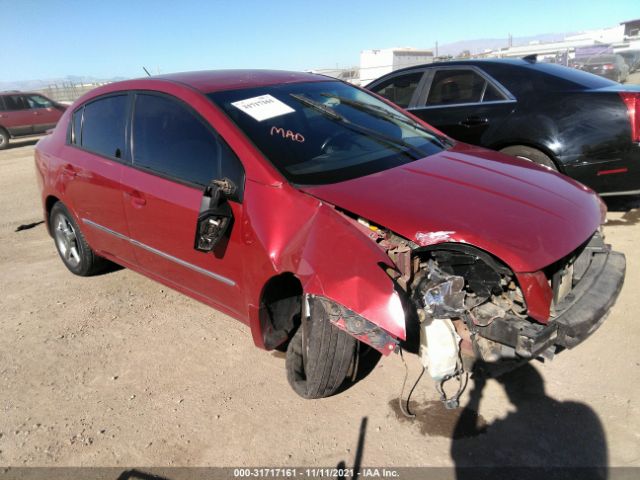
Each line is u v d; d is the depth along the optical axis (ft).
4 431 9.27
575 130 14.93
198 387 10.10
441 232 7.48
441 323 7.49
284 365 10.65
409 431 8.59
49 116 60.18
